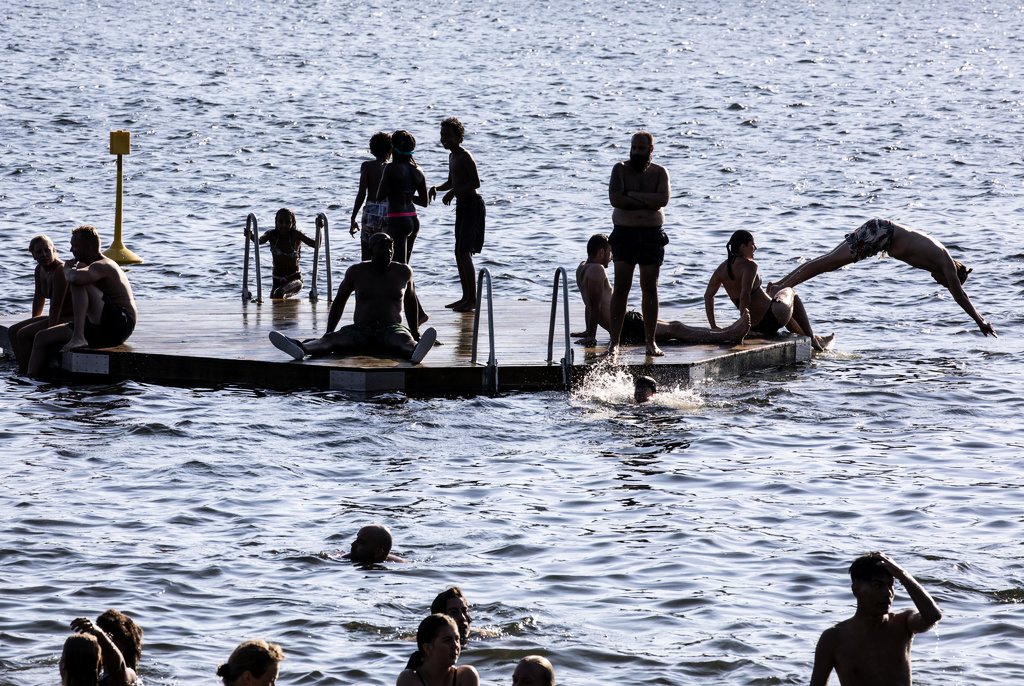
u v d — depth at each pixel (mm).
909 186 56312
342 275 38062
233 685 10125
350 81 93000
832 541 16031
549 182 57344
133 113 74250
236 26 137000
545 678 10773
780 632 13203
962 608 13844
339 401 22922
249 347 25250
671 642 12953
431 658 11250
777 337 28250
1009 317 33781
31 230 44938
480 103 82438
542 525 16672
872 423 22469
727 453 20344
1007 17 165750
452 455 20000
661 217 24391
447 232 47344
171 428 20984
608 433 21484
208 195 52938
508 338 26844
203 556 15219
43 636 12836
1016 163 62000
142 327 27578
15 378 24844
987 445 21016
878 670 10758
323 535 16125
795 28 145125
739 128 73375
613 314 24734
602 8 174250
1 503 17000
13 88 81750
